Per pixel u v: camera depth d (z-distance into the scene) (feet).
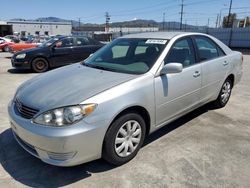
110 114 8.86
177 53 12.01
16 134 9.80
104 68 11.57
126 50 12.53
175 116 12.11
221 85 15.24
